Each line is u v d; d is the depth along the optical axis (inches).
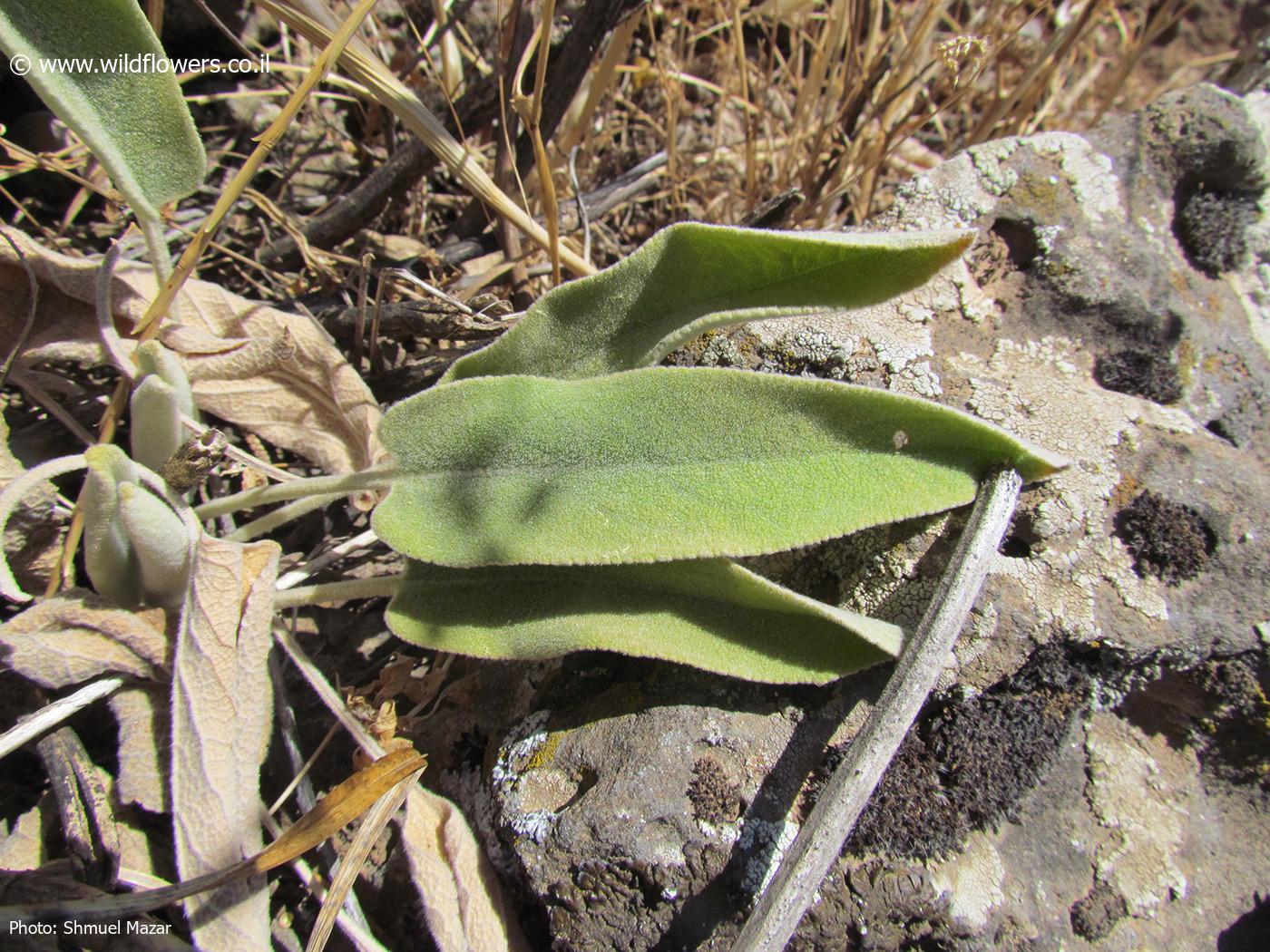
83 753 5.4
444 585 5.7
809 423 5.0
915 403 4.8
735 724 5.3
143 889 5.2
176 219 7.7
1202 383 6.2
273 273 7.8
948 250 4.8
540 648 5.3
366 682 6.4
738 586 5.1
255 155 5.6
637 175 8.9
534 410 5.5
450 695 6.1
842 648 5.0
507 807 5.3
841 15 8.6
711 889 5.0
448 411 5.6
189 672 5.3
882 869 5.0
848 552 5.5
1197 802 5.7
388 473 5.7
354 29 5.3
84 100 5.3
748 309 5.2
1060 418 5.6
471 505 5.4
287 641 5.8
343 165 8.8
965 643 5.2
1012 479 4.9
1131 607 5.2
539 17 8.2
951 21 9.7
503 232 8.1
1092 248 6.2
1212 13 11.9
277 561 5.5
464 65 9.1
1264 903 5.6
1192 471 5.5
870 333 5.9
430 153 7.6
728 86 9.3
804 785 5.2
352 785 5.0
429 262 8.1
